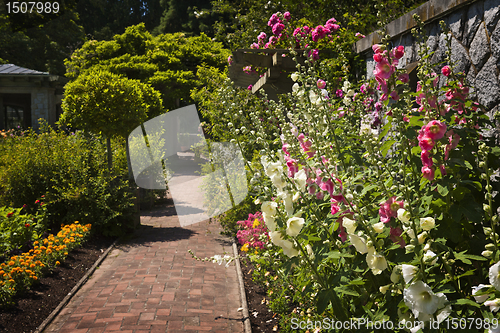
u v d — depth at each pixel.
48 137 8.50
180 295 4.33
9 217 5.39
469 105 2.20
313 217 1.89
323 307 1.67
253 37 10.48
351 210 1.67
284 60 5.57
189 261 5.55
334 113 2.63
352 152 2.18
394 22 3.86
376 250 1.62
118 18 38.69
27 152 7.59
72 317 3.82
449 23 2.98
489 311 1.38
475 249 1.82
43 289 4.44
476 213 1.75
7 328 3.53
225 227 6.83
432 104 2.10
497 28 2.43
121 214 6.93
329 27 5.41
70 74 21.98
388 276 1.78
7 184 7.18
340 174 2.10
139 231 7.41
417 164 1.94
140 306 4.04
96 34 35.06
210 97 7.14
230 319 3.75
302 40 2.51
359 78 4.93
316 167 1.89
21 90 19.06
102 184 7.15
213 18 30.55
